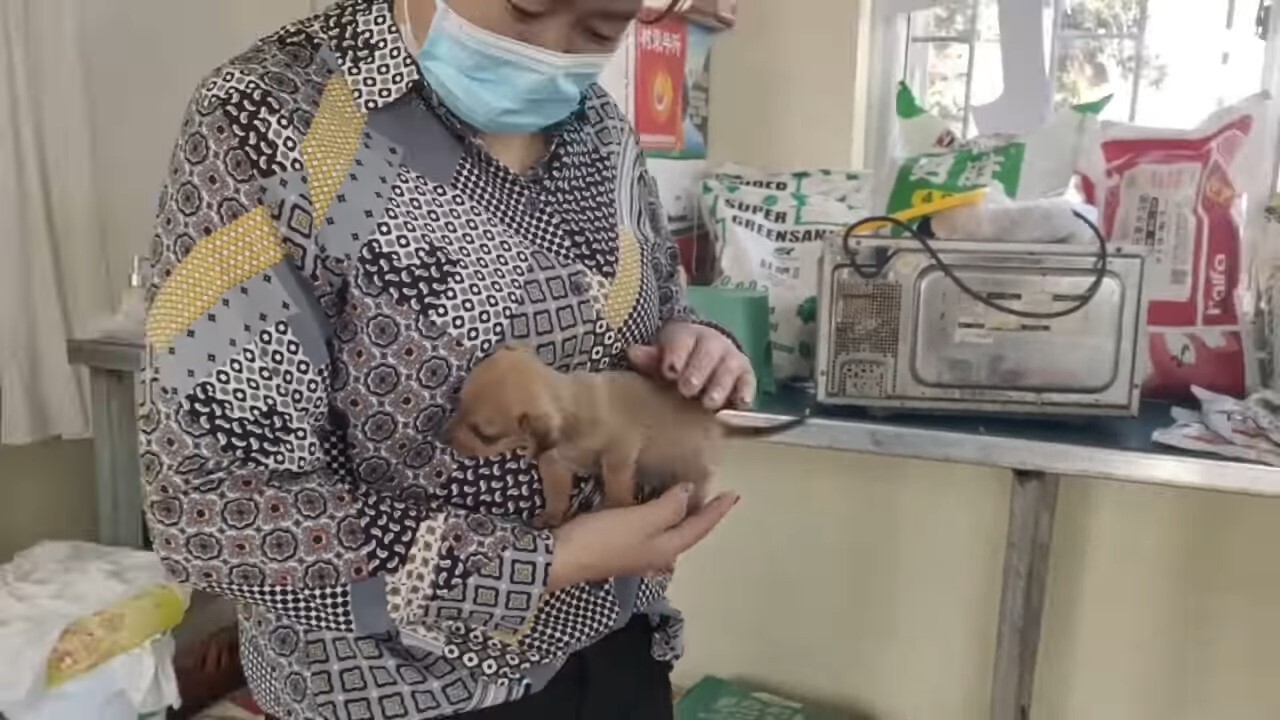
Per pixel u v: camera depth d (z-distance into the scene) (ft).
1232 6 6.40
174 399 2.52
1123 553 5.48
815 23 6.39
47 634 4.64
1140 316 4.13
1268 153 5.07
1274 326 4.68
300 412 2.59
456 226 2.75
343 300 2.66
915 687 6.00
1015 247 4.13
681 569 6.49
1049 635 5.69
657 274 3.46
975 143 5.28
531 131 2.89
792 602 6.23
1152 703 5.55
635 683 3.33
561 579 2.72
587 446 2.77
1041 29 5.82
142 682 4.96
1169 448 3.95
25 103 5.42
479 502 2.83
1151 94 6.64
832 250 4.24
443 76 2.68
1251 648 5.30
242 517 2.53
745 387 3.18
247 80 2.61
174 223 2.61
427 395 2.73
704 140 6.35
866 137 6.74
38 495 6.04
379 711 2.85
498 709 2.98
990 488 5.65
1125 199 4.93
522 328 2.81
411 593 2.61
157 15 6.12
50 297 5.57
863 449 4.27
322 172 2.61
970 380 4.22
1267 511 5.18
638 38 5.28
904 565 5.92
